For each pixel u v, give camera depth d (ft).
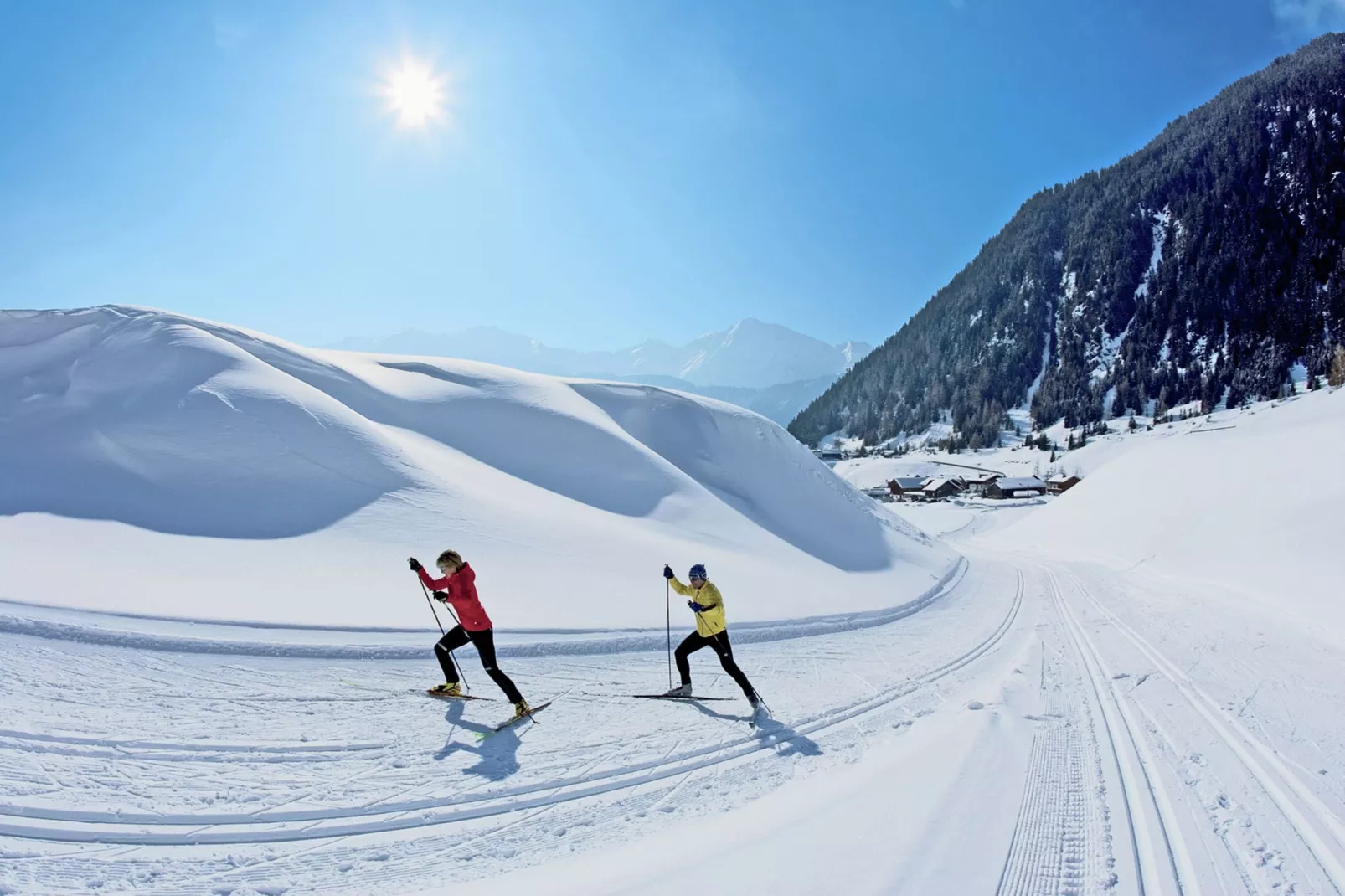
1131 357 644.27
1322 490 75.41
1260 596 56.95
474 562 41.50
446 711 23.58
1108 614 59.31
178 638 25.72
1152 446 170.30
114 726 19.10
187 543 36.42
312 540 39.63
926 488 404.77
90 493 40.06
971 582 85.97
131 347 56.49
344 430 53.21
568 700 26.21
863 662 38.19
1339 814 17.56
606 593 41.98
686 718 25.26
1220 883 13.66
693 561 54.60
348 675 25.75
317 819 15.97
